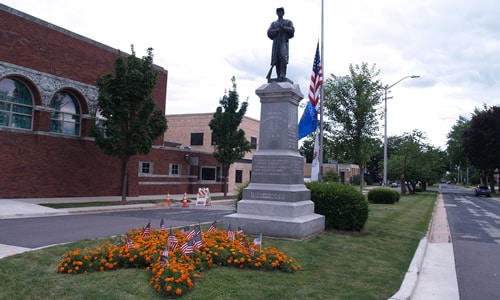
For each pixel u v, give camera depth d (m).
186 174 34.41
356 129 23.28
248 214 10.54
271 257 6.90
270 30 11.76
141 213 19.23
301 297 5.54
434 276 8.20
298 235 9.77
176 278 5.42
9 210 16.98
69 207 19.47
